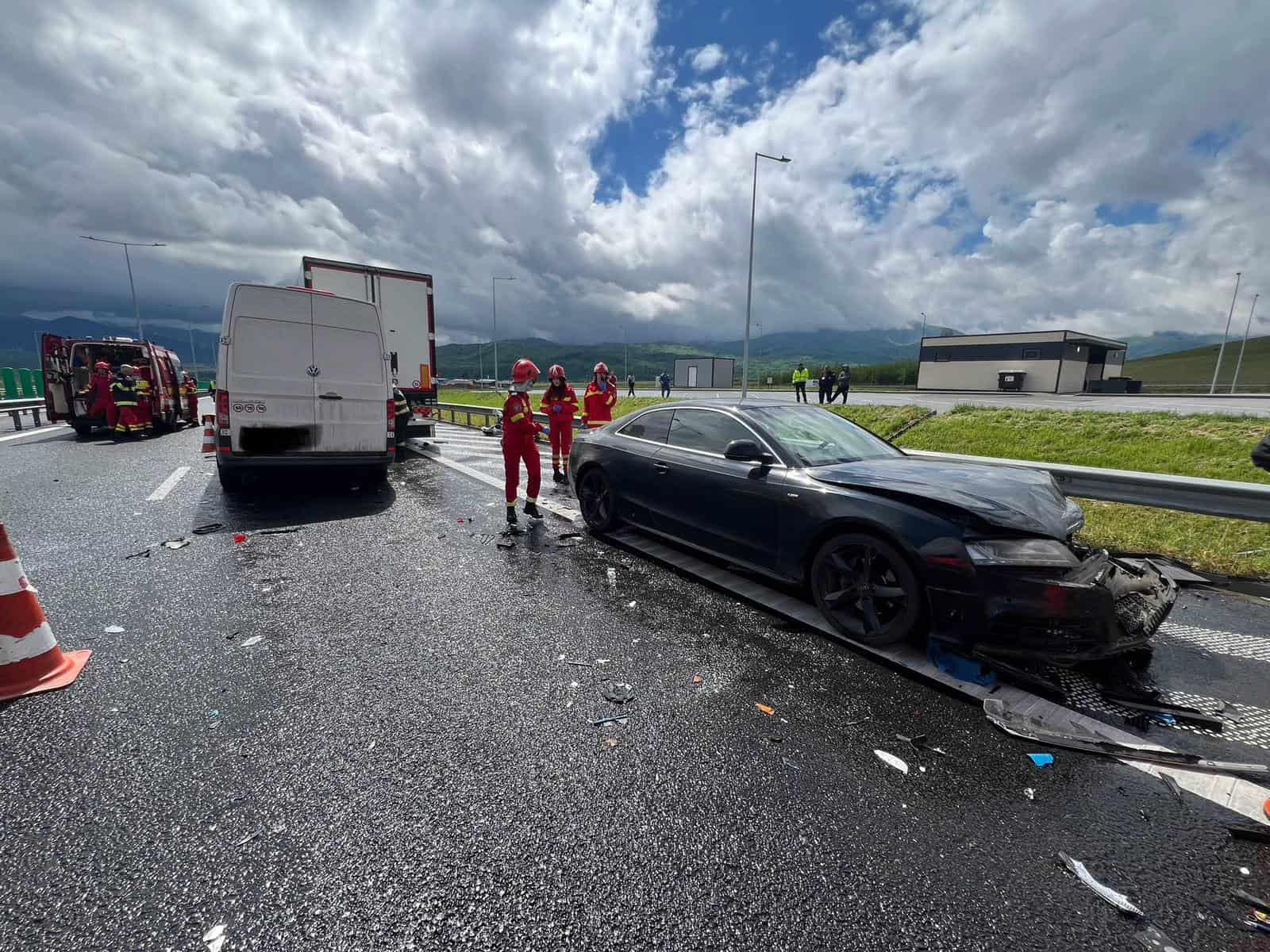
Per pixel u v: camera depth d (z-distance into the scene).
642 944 1.58
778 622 3.74
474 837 1.93
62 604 3.80
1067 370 42.44
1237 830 2.01
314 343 6.93
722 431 4.59
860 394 35.81
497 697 2.79
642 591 4.26
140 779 2.16
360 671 3.02
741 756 2.40
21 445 11.76
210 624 3.55
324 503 7.02
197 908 1.64
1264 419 12.93
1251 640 3.58
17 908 1.62
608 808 2.08
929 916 1.68
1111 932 1.63
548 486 8.30
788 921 1.65
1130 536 5.84
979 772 2.32
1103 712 2.74
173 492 7.39
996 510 3.04
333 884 1.73
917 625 3.19
